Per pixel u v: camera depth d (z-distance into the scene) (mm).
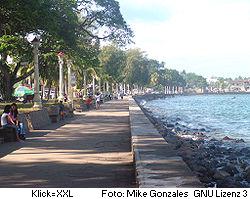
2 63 37688
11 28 26188
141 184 8188
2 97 42219
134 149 12891
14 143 17438
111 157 13852
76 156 14047
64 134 21031
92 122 28594
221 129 38750
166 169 9641
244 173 14844
